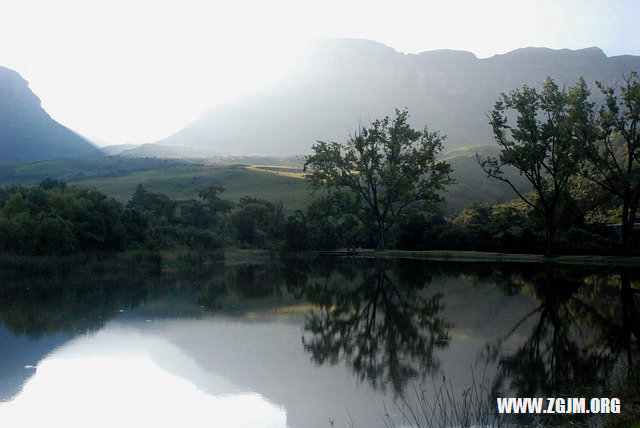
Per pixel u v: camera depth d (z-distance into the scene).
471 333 17.73
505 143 55.12
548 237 54.91
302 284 32.44
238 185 173.25
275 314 21.52
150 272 40.28
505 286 31.00
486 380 12.48
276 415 10.58
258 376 13.02
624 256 51.91
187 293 28.02
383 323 19.58
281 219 79.31
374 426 9.92
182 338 17.00
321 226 78.94
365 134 66.81
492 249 67.69
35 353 15.17
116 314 21.47
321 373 13.19
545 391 11.62
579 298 25.86
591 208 64.06
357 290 29.36
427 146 66.56
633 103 48.91
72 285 31.34
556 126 52.66
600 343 16.22
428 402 11.09
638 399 10.51
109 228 48.47
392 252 66.75
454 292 28.27
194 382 12.56
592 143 49.50
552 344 16.06
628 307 23.03
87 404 11.23
